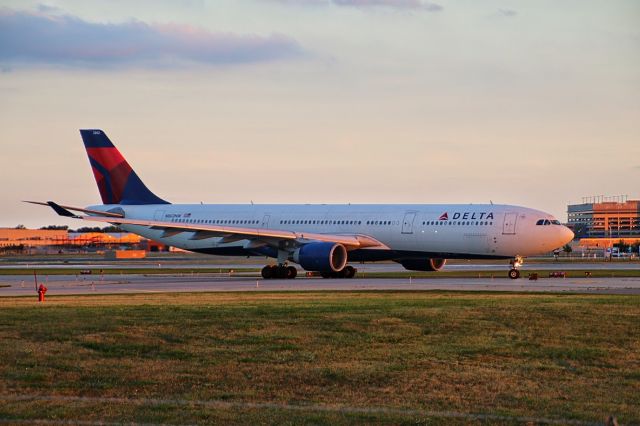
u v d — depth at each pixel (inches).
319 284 3629.4
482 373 1373.0
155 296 2824.8
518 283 3604.8
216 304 2349.9
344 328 1807.3
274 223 4677.7
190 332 1752.0
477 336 1712.6
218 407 1147.3
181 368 1407.5
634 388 1274.6
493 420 1081.4
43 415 1099.9
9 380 1314.0
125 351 1549.0
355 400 1195.3
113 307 2253.9
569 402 1183.6
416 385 1289.4
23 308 2256.4
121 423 1062.4
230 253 4793.3
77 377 1336.1
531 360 1477.6
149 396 1217.4
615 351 1553.9
